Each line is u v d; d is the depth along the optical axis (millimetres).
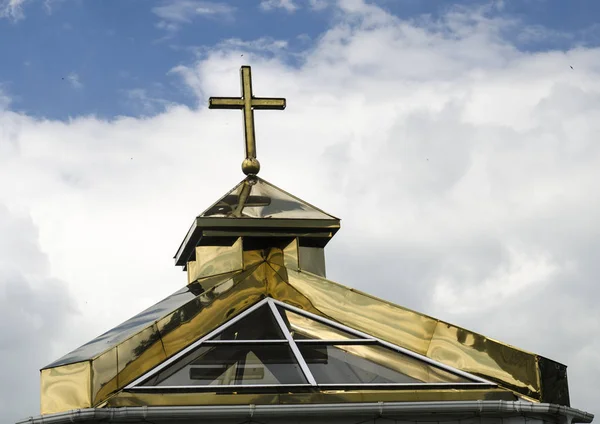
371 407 20625
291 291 23703
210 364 21672
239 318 23000
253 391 20703
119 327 23172
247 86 26938
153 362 21609
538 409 21062
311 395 20688
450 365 22016
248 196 25156
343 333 22797
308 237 24500
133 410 20141
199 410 20234
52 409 21062
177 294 24109
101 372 21031
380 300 22875
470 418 21016
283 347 22156
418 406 20734
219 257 24312
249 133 26453
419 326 22469
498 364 21781
